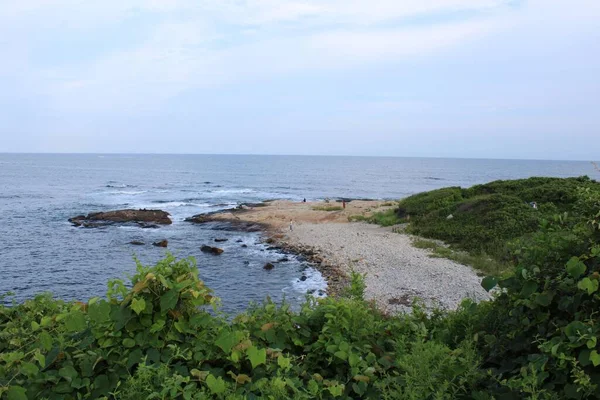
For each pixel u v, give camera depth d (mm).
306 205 44906
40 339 3396
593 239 3750
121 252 26188
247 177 124812
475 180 123562
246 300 17219
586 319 3275
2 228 34344
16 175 116875
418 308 5234
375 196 73125
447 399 3119
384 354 4000
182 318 3545
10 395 2930
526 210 22734
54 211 45438
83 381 3160
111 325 3389
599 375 3014
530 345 3625
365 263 20656
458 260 19672
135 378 3166
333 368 3895
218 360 3541
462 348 3662
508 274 4379
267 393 3072
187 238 29984
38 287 20125
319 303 4672
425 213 29031
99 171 145375
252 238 29406
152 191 73250
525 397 3066
